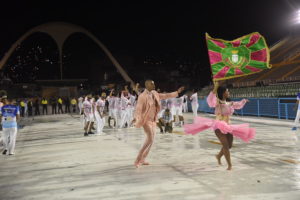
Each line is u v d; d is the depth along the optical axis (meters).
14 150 10.23
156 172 6.29
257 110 18.73
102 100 13.58
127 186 5.42
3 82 62.34
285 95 20.44
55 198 4.97
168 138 11.00
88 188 5.43
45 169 7.10
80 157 8.32
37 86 60.53
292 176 5.61
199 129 6.32
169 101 13.59
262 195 4.65
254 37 7.13
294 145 8.73
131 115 15.66
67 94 55.38
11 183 6.04
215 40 7.17
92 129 15.44
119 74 74.69
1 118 9.82
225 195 4.72
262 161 6.84
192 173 6.07
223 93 6.13
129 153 8.57
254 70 7.20
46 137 13.47
